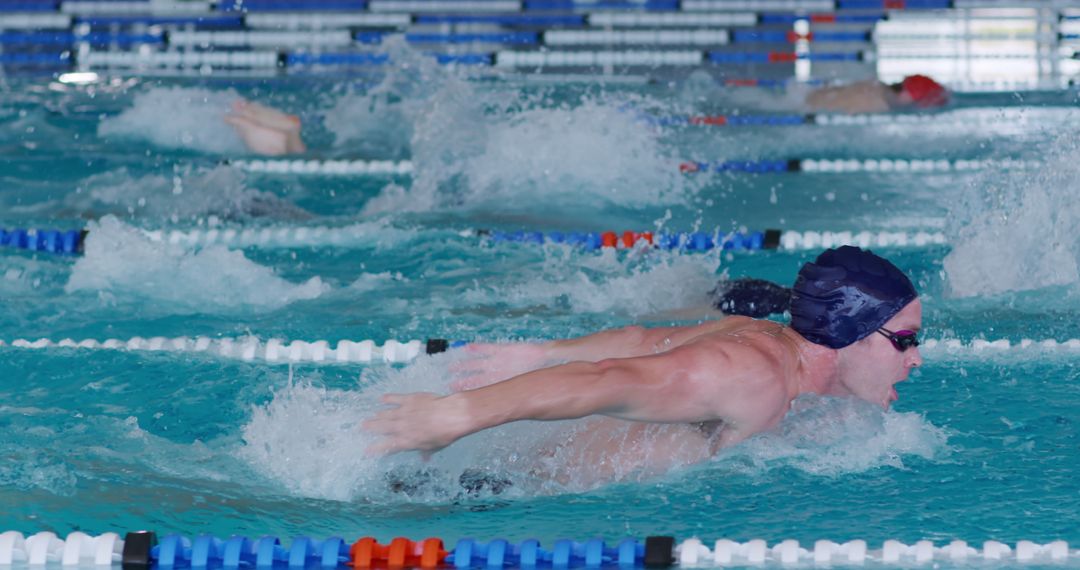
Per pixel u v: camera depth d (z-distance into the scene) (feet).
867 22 125.70
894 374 31.63
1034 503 29.58
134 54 118.93
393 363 43.34
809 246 61.36
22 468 31.55
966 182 76.33
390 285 53.52
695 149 86.84
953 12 125.49
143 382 40.04
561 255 59.00
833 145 88.69
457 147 79.61
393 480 30.91
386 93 106.63
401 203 70.54
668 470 31.24
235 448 33.53
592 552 26.35
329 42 120.88
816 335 31.30
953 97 110.52
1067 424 35.68
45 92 106.22
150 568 25.77
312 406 33.60
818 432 32.24
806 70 124.47
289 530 28.32
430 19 124.67
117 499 29.66
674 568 25.91
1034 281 51.39
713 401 29.17
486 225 64.95
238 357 43.60
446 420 26.84
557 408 27.35
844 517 28.81
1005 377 40.52
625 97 106.42
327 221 66.28
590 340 33.40
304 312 49.21
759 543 26.76
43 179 75.72
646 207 69.92
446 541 27.78
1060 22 124.77
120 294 51.44
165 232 63.52
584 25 124.67
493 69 119.44
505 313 48.75
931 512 29.09
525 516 29.25
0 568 25.48
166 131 87.97
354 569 25.70
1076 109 101.50
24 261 57.00
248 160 83.35
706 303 48.67
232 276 53.78
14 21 121.90
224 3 123.85
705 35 124.06
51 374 40.83
